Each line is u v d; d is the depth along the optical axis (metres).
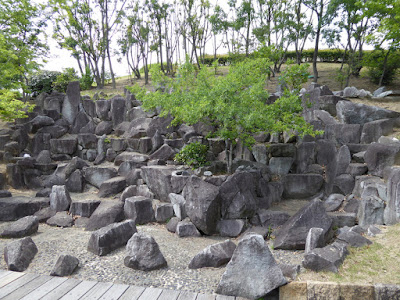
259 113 6.87
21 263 4.57
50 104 12.63
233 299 3.72
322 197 8.31
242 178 7.13
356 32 15.87
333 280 3.83
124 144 11.23
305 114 10.30
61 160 11.10
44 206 7.82
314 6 15.37
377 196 6.41
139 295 3.75
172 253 5.41
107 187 8.88
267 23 18.17
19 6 12.68
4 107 8.82
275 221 6.86
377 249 4.64
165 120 11.31
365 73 17.11
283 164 9.05
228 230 6.68
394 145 7.00
